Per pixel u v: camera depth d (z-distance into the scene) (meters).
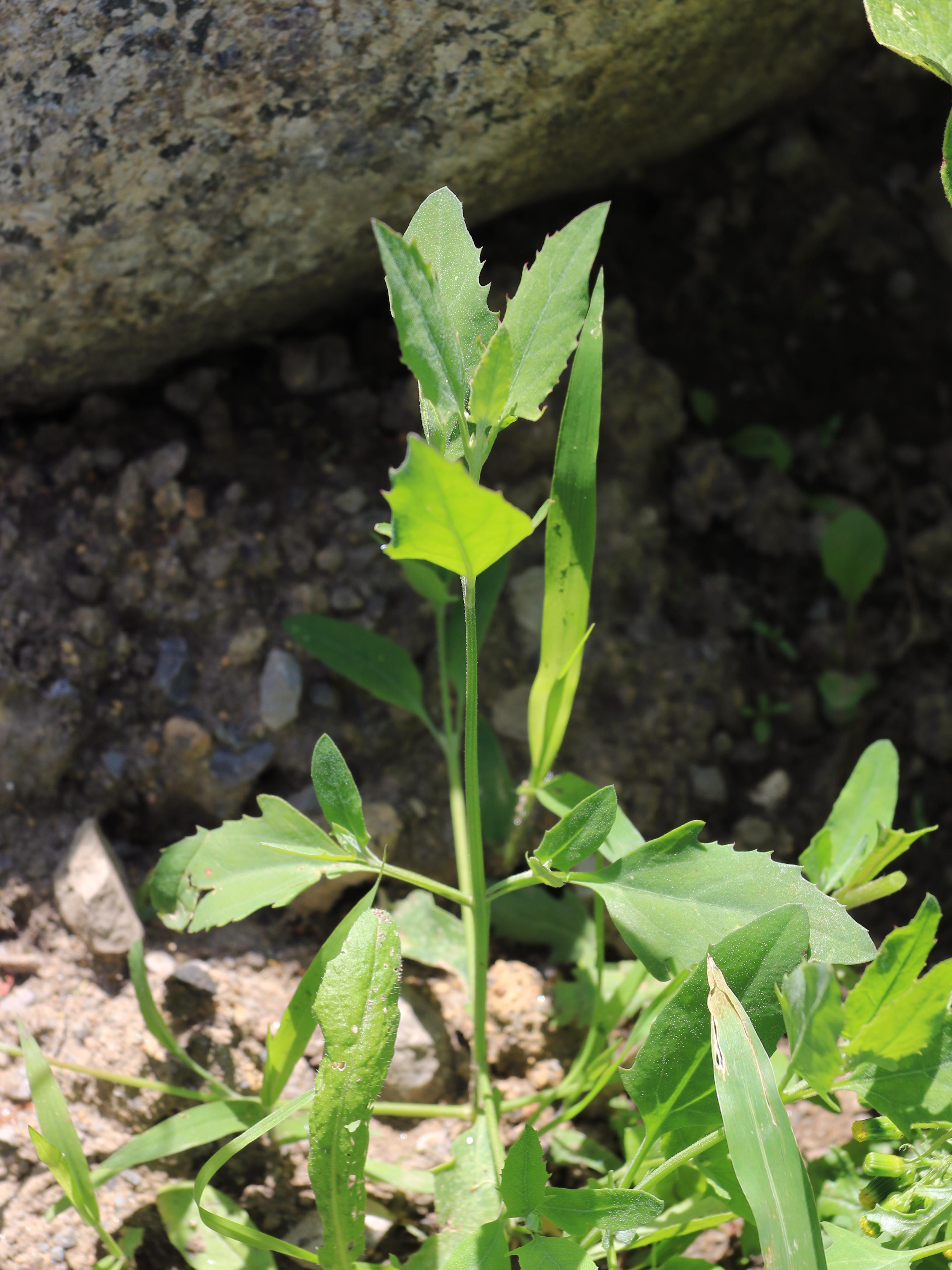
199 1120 0.58
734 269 0.76
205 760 0.65
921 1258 0.54
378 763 0.67
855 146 0.78
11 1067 0.61
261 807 0.59
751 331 0.76
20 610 0.66
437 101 0.62
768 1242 0.50
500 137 0.64
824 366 0.77
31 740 0.65
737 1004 0.52
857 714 0.71
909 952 0.54
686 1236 0.59
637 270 0.75
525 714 0.68
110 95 0.59
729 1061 0.52
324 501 0.69
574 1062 0.63
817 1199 0.60
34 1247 0.59
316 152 0.62
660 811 0.68
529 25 0.61
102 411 0.69
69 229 0.62
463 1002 0.64
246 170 0.62
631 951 0.64
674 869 0.56
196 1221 0.59
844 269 0.77
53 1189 0.60
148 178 0.61
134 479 0.67
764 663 0.71
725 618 0.71
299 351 0.71
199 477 0.69
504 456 0.70
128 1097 0.61
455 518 0.51
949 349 0.77
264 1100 0.58
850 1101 0.64
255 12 0.59
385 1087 0.62
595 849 0.55
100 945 0.62
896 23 0.57
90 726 0.65
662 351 0.75
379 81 0.61
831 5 0.69
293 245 0.65
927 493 0.75
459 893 0.58
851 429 0.76
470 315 0.55
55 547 0.67
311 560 0.68
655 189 0.75
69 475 0.68
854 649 0.72
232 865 0.58
